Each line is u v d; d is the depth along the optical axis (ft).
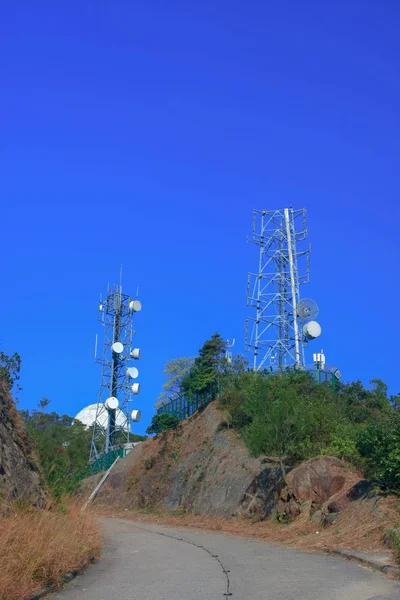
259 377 104.73
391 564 38.11
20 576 30.35
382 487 57.77
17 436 55.31
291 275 152.56
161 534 77.71
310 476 74.59
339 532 55.77
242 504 95.14
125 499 145.48
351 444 79.15
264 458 102.68
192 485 123.34
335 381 137.90
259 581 35.55
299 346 143.23
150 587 34.17
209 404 145.59
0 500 42.50
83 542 44.93
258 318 152.15
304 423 88.74
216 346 153.99
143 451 157.07
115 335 199.93
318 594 30.83
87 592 32.83
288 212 160.15
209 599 30.32
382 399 127.65
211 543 63.00
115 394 195.62
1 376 60.90
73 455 71.05
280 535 66.74
